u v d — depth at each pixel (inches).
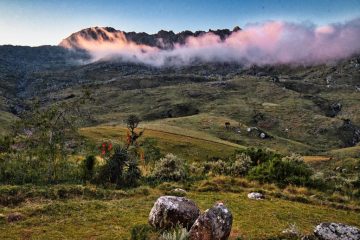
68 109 1459.2
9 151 1427.2
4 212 743.1
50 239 612.7
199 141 6008.9
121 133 5772.6
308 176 1386.6
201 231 556.4
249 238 659.4
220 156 5103.3
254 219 800.9
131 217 757.9
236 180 1268.5
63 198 894.4
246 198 1035.9
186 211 639.8
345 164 4879.4
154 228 642.8
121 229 678.5
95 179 1188.5
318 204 1079.0
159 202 655.8
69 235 636.1
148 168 1531.7
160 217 641.0
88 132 5506.9
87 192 944.9
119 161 1204.5
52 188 934.4
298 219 844.6
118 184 1167.6
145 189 1033.5
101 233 650.8
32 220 702.5
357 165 4768.7
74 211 776.3
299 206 998.4
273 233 698.8
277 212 884.0
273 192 1127.6
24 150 1405.0
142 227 638.5
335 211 996.6
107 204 847.7
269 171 1380.4
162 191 1061.1
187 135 6569.9
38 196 874.8
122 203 874.8
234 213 841.5
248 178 1369.3
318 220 859.4
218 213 569.0
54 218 725.9
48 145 1353.3
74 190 936.9
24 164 1253.7
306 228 774.5
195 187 1146.7
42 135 1375.5
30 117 1460.4
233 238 655.1
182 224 629.9
